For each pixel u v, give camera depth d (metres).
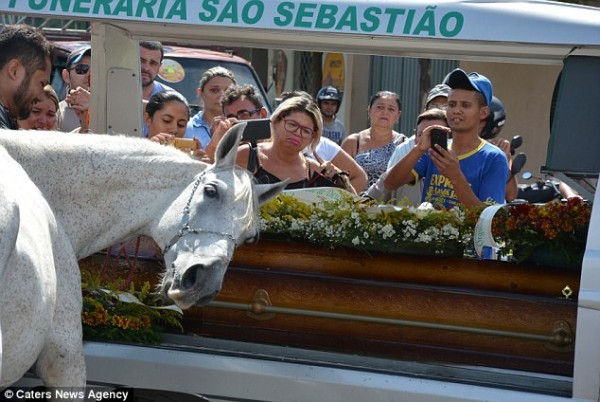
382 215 3.96
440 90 6.37
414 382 3.73
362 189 5.52
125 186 3.51
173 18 3.92
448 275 3.93
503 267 3.90
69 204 3.47
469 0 3.82
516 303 3.82
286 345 4.00
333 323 3.97
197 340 4.03
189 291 3.28
